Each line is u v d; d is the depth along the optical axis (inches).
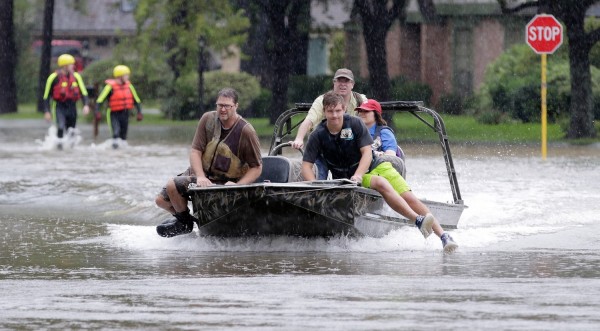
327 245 1673.2
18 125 6353.3
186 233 1758.1
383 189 1651.1
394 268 1464.1
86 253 1644.9
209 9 6117.1
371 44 5438.0
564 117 5403.5
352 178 1633.9
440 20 6697.8
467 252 1631.4
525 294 1243.2
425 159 3599.9
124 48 6520.7
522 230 1893.5
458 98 6692.9
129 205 2311.8
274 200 1604.3
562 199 2374.5
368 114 1850.4
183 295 1251.2
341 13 7524.6
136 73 6560.0
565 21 4800.7
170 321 1099.3
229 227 1675.7
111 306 1183.6
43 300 1224.8
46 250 1683.1
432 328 1054.4
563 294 1242.6
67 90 4160.9
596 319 1094.4
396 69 6958.7
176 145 4431.6
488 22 6771.7
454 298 1217.4
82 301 1216.8
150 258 1587.1
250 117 6766.7
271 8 5738.2
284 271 1444.4
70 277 1406.3
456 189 1940.2
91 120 6732.3
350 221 1627.7
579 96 4803.2
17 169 3196.4
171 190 1692.9
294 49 5851.4
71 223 2038.6
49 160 3580.2
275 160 1736.0
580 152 4003.4
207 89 6697.8
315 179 1683.1
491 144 4468.5
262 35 6988.2
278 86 5826.8
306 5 5787.4
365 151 1664.6
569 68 5290.4
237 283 1338.6
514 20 6702.8
